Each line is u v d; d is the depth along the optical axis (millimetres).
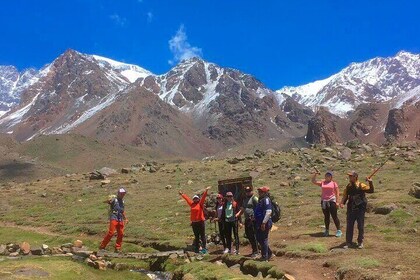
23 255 21047
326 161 49000
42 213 40938
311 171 44344
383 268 15000
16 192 56031
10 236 29062
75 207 42031
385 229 21281
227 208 20281
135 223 31891
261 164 52188
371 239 19500
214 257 19922
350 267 15227
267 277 15812
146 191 46125
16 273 16109
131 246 24188
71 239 26781
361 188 18297
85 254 21078
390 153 48094
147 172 59344
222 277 15688
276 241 21422
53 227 33844
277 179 42531
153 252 22719
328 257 17344
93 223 34188
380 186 32625
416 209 24359
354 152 51594
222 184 22578
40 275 16141
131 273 19172
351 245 18500
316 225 24531
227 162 58781
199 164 60406
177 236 26359
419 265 14898
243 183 22203
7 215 41594
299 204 30875
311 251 18438
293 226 25156
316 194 33656
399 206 24688
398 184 32688
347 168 43625
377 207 25219
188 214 32625
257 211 17984
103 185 52531
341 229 22656
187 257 20875
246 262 17672
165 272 19438
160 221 31484
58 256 20484
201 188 42688
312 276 15609
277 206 18266
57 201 46875
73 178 63281
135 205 39094
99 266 19359
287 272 16047
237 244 20219
